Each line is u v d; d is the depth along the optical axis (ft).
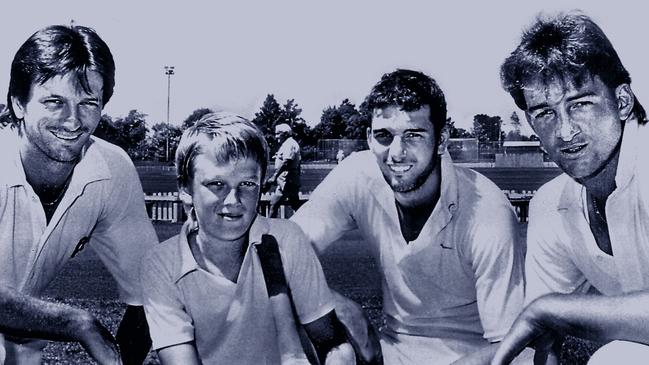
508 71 9.68
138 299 10.16
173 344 8.59
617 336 8.51
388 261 9.71
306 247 9.04
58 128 9.47
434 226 9.29
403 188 9.19
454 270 9.50
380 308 10.82
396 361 9.92
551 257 9.55
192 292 8.71
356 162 9.81
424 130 9.08
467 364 9.26
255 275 8.84
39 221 9.68
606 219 9.13
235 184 8.48
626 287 9.25
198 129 8.61
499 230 9.22
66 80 9.45
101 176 9.80
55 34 9.58
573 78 9.11
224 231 8.53
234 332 8.98
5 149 9.64
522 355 9.01
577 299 8.66
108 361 9.57
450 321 9.79
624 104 9.16
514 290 9.27
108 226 10.16
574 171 9.29
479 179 9.62
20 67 9.53
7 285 9.73
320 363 9.02
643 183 8.87
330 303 9.06
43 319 9.63
